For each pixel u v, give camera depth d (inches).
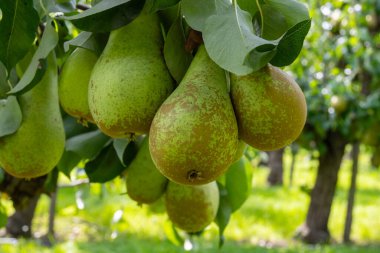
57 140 25.0
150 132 19.8
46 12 24.2
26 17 21.9
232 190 32.9
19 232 126.0
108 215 155.2
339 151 143.6
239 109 20.0
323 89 126.6
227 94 20.0
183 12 20.7
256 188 267.0
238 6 21.5
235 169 32.4
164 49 21.1
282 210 201.9
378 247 148.9
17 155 24.2
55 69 25.4
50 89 25.0
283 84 20.0
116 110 20.6
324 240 147.9
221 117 19.3
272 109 19.7
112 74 20.8
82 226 148.5
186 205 28.6
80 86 23.3
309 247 142.0
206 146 18.9
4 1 21.5
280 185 282.2
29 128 24.2
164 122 19.3
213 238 147.1
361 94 128.7
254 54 18.6
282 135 20.0
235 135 19.7
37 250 114.9
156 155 19.5
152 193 28.7
